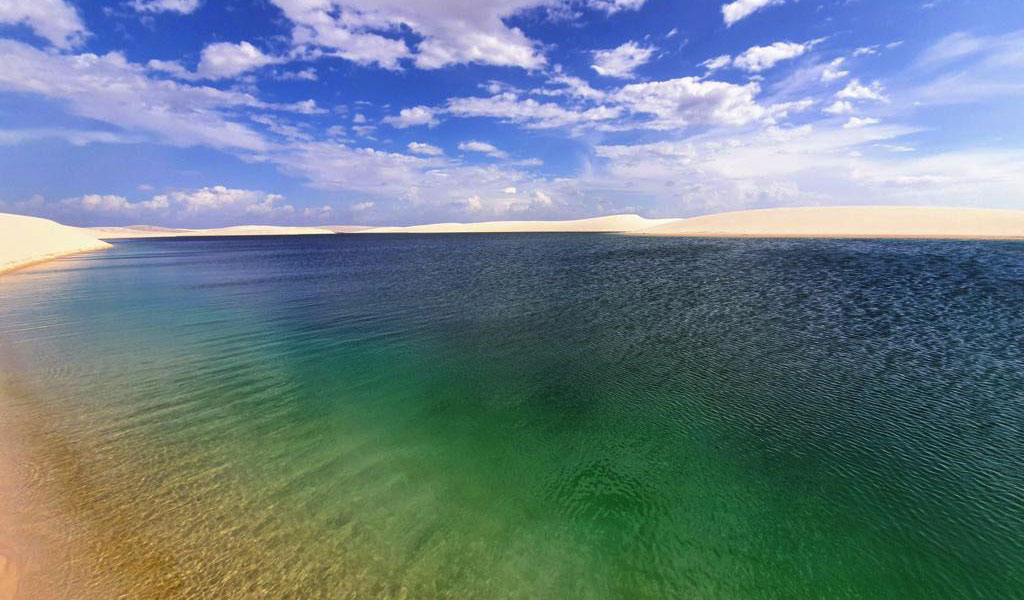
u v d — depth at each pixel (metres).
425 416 8.83
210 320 17.56
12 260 41.34
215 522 5.70
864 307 17.72
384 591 4.68
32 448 7.53
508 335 14.76
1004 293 19.95
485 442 7.77
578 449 7.48
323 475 6.79
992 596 4.55
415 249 69.56
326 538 5.43
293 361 12.33
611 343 13.53
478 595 4.63
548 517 5.80
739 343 13.20
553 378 10.76
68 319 17.91
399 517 5.82
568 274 31.03
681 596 4.61
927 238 52.25
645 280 26.84
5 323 17.33
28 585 4.62
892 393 9.40
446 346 13.62
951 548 5.15
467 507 6.02
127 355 12.90
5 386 10.50
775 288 22.62
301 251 71.25
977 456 6.96
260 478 6.70
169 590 4.65
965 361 11.23
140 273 36.41
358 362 12.20
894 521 5.60
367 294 23.80
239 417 8.83
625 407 9.05
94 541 5.31
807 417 8.40
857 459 6.98
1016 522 5.53
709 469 6.81
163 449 7.55
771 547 5.23
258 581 4.79
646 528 5.58
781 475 6.61
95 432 8.15
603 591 4.67
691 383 10.20
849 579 4.78
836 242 50.38
